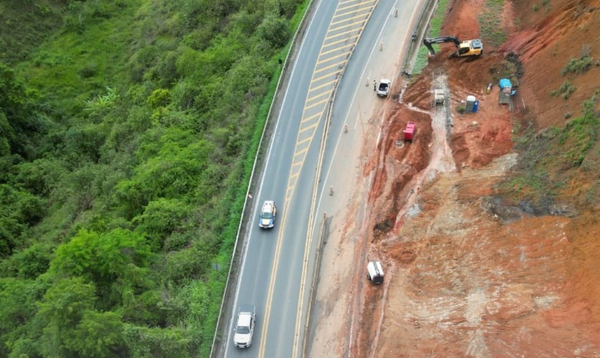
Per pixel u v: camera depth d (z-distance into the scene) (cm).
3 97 9038
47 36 12000
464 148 6334
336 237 5716
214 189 6272
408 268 5331
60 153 8769
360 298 5169
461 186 5912
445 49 7488
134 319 4981
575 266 4728
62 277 4947
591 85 5856
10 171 8175
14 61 11356
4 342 4959
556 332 4425
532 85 6669
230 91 7494
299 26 8188
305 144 6644
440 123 6725
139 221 6038
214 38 9144
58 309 4353
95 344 4375
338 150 6519
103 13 12331
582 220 4922
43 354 4538
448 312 4878
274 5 8862
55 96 10650
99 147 8556
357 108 6962
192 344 4891
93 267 5016
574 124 5631
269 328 5094
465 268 5166
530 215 5272
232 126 6981
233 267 5569
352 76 7381
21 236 6925
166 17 11131
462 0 8012
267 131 6838
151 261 5556
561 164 5456
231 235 5794
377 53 7638
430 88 7094
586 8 6619
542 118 6172
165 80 9025
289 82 7431
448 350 4591
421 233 5600
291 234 5803
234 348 4975
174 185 6406
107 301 5050
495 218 5419
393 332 4834
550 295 4688
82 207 7119
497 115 6656
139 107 8625
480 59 7269
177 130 7294
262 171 6419
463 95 6994
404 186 6112
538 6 7362
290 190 6206
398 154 6359
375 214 5797
